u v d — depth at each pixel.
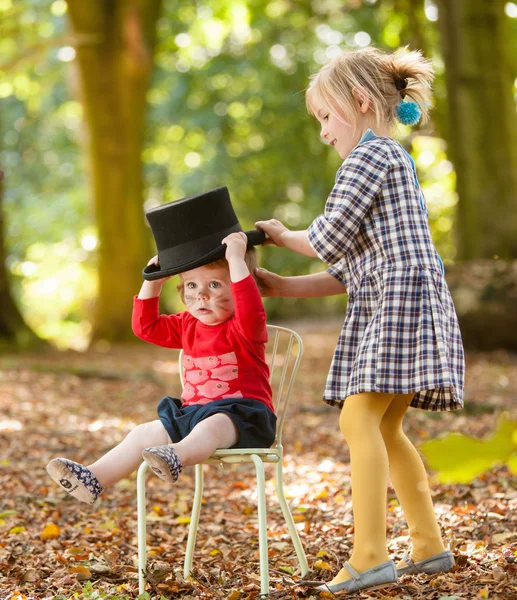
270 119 26.16
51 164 31.20
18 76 24.83
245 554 4.65
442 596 3.39
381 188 3.63
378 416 3.61
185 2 23.89
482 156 16.09
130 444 3.65
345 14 22.11
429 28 19.64
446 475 1.01
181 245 3.80
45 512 5.75
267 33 25.05
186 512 5.84
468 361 14.41
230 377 3.73
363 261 3.69
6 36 23.00
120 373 13.45
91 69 20.42
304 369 15.50
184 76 26.09
